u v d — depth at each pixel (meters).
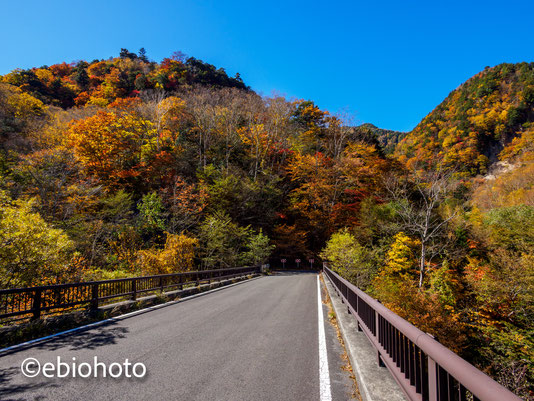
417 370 2.33
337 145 55.94
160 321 7.41
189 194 32.38
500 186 63.19
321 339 5.80
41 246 11.04
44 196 21.17
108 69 88.31
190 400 3.20
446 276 23.33
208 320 7.54
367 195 45.28
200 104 56.41
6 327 5.67
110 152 37.03
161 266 18.48
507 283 18.75
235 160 52.03
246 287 16.33
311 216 45.75
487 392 1.14
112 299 9.30
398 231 29.36
